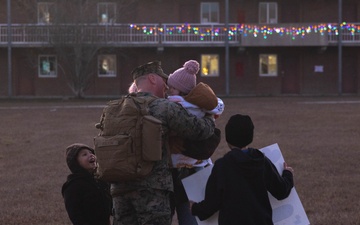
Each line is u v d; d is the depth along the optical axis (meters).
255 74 41.44
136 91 4.96
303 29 39.62
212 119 4.83
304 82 41.50
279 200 4.75
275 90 41.62
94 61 40.72
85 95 40.97
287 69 41.75
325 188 9.04
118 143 4.32
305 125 18.47
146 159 4.35
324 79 41.53
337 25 39.81
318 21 41.19
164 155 4.57
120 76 41.19
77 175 5.23
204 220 4.62
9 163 12.09
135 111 4.41
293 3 41.25
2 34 38.59
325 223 7.04
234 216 4.34
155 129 4.35
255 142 14.43
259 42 39.62
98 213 5.20
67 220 7.43
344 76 41.59
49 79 40.75
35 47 38.59
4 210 7.99
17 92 40.59
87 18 37.16
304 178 9.82
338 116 21.19
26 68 40.62
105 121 4.48
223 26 39.94
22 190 9.30
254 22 41.19
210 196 4.45
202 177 4.76
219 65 41.22
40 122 20.53
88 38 36.91
